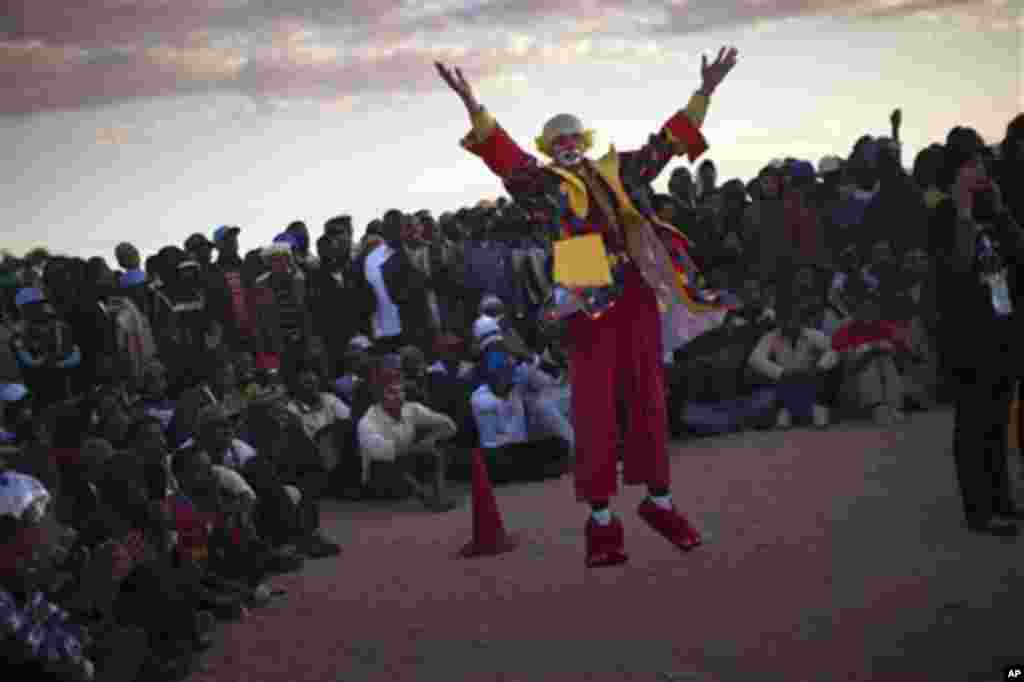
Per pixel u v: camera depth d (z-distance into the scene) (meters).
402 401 10.60
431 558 8.41
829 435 10.81
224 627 7.23
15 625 5.43
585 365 6.19
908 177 13.16
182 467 8.23
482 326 11.21
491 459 10.68
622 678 5.60
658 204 6.84
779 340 11.59
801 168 13.65
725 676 5.49
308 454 10.16
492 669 5.95
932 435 10.30
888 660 5.46
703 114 6.32
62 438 8.95
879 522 7.77
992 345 7.20
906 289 11.70
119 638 6.08
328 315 12.72
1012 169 7.63
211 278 12.16
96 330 11.62
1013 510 7.52
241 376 10.71
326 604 7.53
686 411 11.37
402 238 12.98
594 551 6.26
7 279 12.57
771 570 7.00
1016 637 5.56
